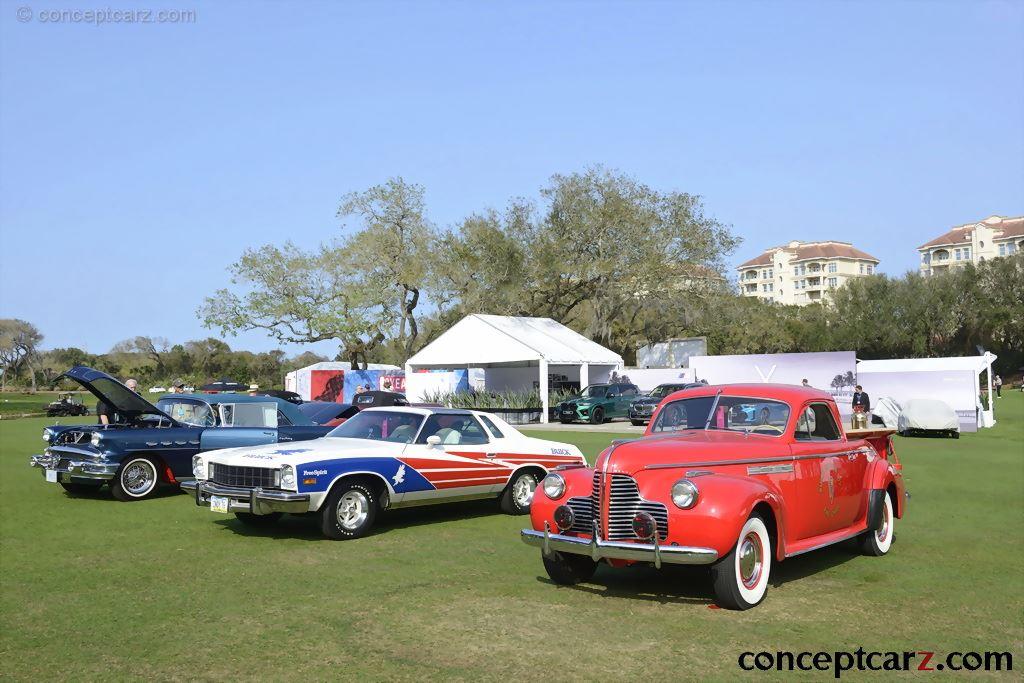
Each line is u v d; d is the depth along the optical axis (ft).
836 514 26.27
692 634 19.04
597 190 155.84
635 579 24.80
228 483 31.45
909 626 19.95
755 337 273.75
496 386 153.28
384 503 32.37
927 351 257.34
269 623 19.76
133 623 19.77
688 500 20.92
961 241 450.30
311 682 15.83
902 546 30.48
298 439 42.19
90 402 208.03
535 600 22.09
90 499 40.93
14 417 138.82
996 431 97.91
